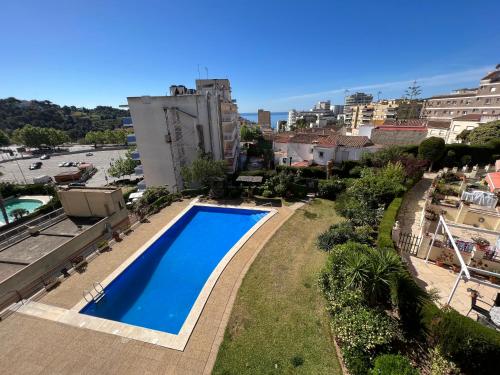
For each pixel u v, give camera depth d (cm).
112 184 4828
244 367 909
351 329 878
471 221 1598
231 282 1384
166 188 3238
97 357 973
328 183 2652
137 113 3300
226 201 2764
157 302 1422
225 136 4206
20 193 4128
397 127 4425
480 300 1029
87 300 1309
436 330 838
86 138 10406
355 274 994
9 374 923
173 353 979
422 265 1288
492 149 3139
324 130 5500
